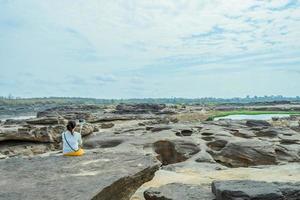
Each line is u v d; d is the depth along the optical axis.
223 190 6.15
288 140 21.38
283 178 10.02
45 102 181.62
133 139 22.25
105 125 38.56
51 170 7.43
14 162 8.23
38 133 25.97
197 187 7.39
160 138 21.92
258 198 5.87
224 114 78.25
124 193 6.84
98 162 8.06
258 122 32.91
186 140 20.88
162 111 71.50
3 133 24.91
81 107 93.12
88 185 6.24
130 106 80.88
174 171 12.78
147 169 7.58
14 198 5.63
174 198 6.61
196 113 71.94
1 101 161.75
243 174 10.90
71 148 9.06
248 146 18.42
